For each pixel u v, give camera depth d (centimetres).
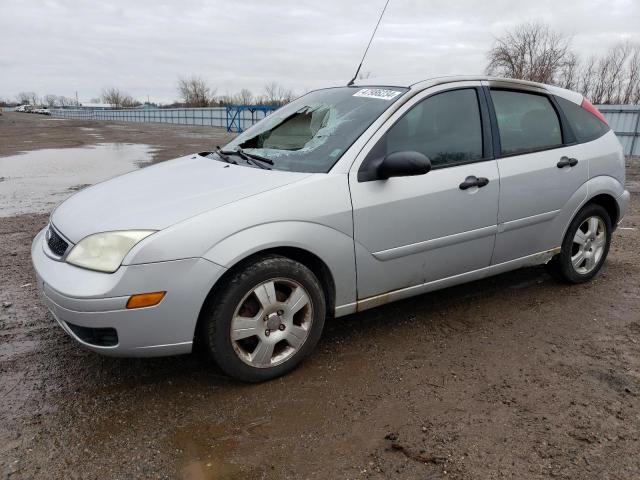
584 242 421
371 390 279
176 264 246
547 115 393
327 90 389
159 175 329
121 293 241
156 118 5997
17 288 427
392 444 235
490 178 344
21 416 255
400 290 327
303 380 289
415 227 315
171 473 218
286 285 282
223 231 255
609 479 213
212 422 252
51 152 1866
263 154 331
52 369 300
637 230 625
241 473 218
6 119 6462
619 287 428
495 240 358
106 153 1808
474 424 249
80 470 220
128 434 243
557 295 411
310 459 226
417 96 327
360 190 294
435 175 322
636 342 333
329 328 354
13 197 885
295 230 272
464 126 344
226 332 266
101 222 263
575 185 395
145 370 299
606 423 249
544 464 222
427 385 283
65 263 261
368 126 310
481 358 313
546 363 307
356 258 298
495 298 405
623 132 1753
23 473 217
